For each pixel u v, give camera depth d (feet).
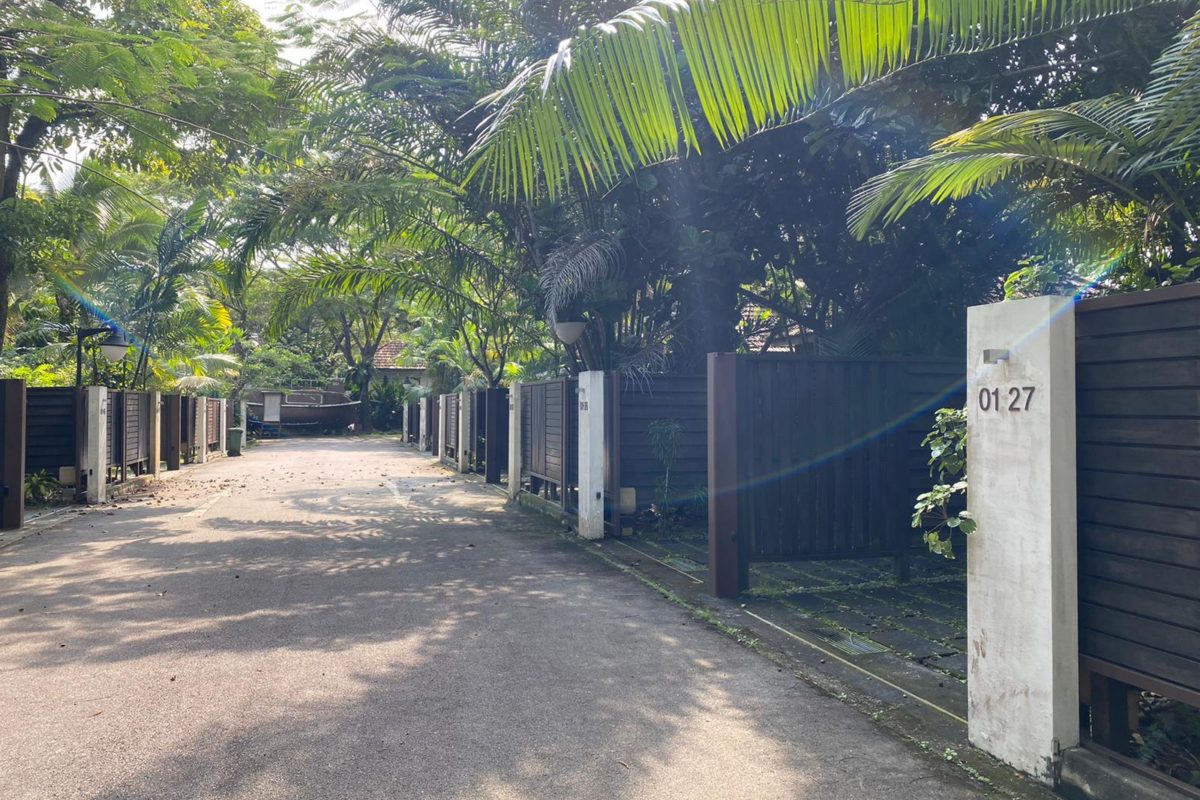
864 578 24.70
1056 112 15.57
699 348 35.35
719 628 19.33
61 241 44.57
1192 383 9.78
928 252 31.01
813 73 12.25
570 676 15.85
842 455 23.36
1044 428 11.27
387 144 37.40
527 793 11.08
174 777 11.46
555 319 30.71
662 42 11.68
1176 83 14.66
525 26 31.81
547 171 12.14
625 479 32.30
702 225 32.63
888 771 11.82
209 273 61.77
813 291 34.86
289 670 16.10
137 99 32.96
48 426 42.75
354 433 136.56
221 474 62.23
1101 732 11.21
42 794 10.94
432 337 98.63
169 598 22.11
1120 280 20.21
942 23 13.33
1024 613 11.64
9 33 31.91
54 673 15.88
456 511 41.01
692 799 10.96
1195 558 9.72
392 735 12.95
